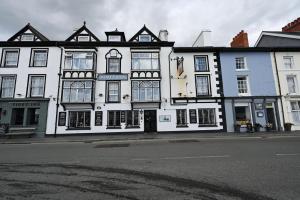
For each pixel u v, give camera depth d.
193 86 20.45
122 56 20.86
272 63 21.38
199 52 21.30
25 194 4.64
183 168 6.62
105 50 20.89
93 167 7.00
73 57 20.38
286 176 5.58
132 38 21.52
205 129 19.75
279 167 6.48
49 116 19.19
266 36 25.69
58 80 19.89
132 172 6.30
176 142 13.34
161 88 20.27
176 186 5.02
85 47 20.36
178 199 4.25
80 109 19.52
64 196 4.51
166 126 19.69
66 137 17.92
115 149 10.82
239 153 8.89
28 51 20.36
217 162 7.30
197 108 20.09
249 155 8.41
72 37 21.06
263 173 5.89
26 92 19.53
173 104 20.03
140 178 5.71
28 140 16.03
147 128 19.83
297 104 20.88
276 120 20.30
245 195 4.39
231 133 18.53
